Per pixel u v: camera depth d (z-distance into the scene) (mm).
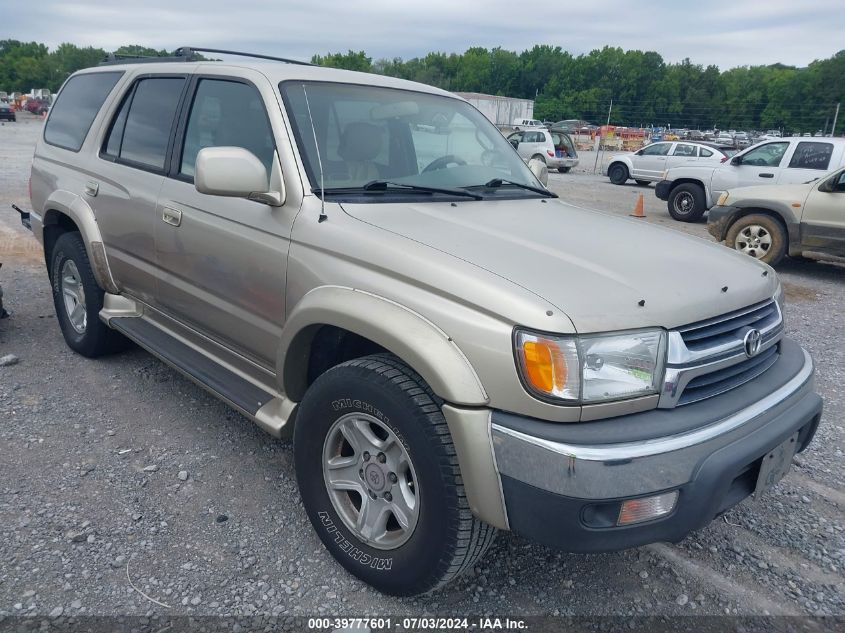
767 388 2471
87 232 4164
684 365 2191
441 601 2557
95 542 2770
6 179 14211
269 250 2854
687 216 13891
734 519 3205
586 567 2803
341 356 2891
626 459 2012
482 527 2264
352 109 3260
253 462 3445
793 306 7398
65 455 3420
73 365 4559
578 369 2041
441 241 2500
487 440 2107
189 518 2967
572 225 2984
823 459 3816
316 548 2812
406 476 2436
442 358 2146
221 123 3332
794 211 9000
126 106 4176
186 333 3693
